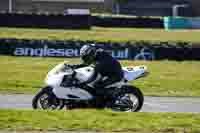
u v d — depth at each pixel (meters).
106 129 19.47
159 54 67.75
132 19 123.19
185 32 120.75
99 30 108.44
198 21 136.00
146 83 48.00
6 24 102.81
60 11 185.00
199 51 68.06
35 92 39.25
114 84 26.72
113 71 26.66
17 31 97.75
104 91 26.56
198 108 31.92
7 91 39.34
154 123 20.73
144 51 67.50
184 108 31.72
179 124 20.67
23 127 19.33
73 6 185.75
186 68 61.94
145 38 101.81
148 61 66.88
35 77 50.34
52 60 65.19
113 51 66.81
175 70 59.69
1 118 20.77
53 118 21.12
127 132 19.19
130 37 101.19
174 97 39.44
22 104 31.02
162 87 45.94
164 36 108.38
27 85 43.59
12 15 102.69
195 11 187.38
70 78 26.23
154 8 198.38
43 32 98.62
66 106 26.64
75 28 104.94
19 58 65.81
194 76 55.34
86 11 136.38
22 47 67.50
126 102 26.77
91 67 26.81
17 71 54.38
